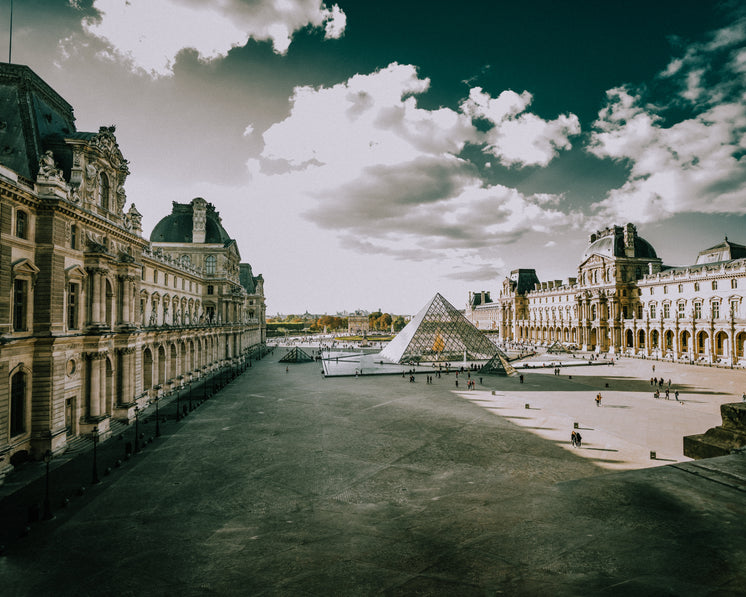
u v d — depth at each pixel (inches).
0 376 1107.3
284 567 653.9
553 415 1761.8
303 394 2332.7
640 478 283.1
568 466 1155.9
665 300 4160.9
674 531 217.8
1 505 938.7
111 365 1587.1
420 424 1631.4
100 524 840.9
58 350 1294.3
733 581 176.9
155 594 607.8
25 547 754.2
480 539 279.4
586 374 3061.0
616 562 205.6
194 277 3038.9
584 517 251.6
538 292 6353.3
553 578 206.8
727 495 242.4
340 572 615.8
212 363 3198.8
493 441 1396.4
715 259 4244.6
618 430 1514.5
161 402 2107.5
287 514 872.9
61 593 621.3
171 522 845.8
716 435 315.9
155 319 2063.2
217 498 962.7
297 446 1359.5
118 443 1406.3
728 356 3395.7
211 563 685.3
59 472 1138.0
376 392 2389.3
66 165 1449.3
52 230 1269.7
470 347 4050.2
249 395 2306.8
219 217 3742.6
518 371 3267.7
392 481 1056.2
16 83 1412.4
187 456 1268.5
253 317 5467.5
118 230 1653.5
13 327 1162.0
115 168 1672.0
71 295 1405.0
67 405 1381.6
